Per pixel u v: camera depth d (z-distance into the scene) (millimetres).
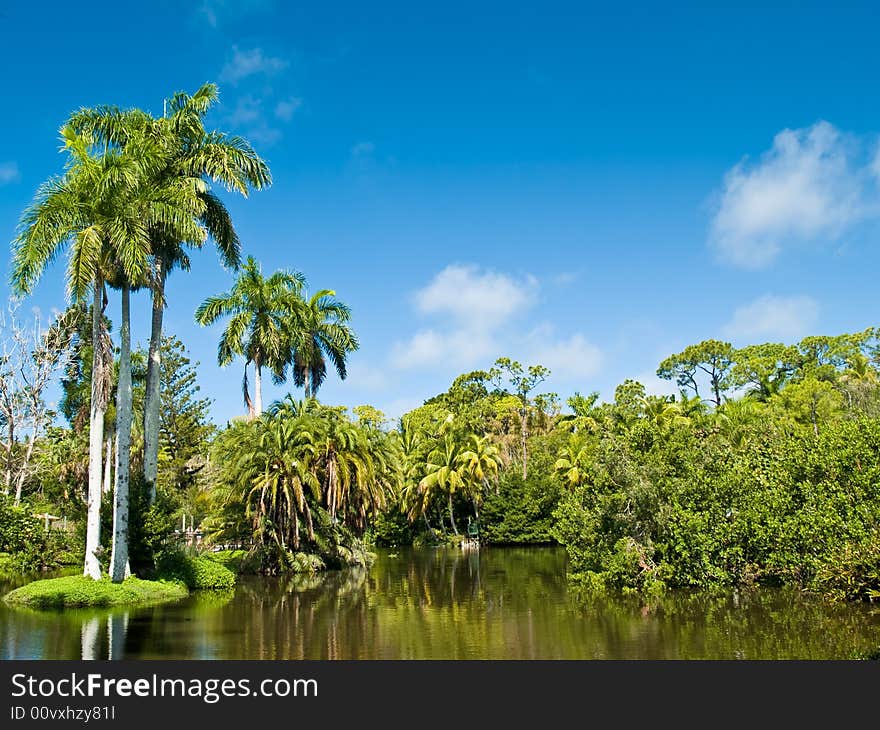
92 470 22078
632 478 23484
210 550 36500
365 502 34938
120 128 24203
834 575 18406
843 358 64812
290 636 15562
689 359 74500
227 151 25891
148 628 16594
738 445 37594
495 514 53531
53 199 20984
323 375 40375
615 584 23859
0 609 19609
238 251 27578
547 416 69500
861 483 19938
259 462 31969
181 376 51500
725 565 22516
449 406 71562
